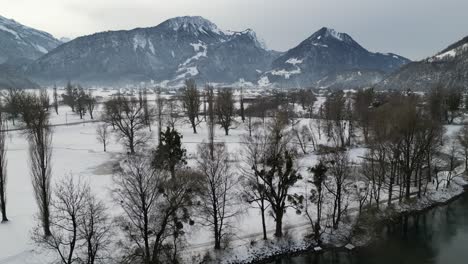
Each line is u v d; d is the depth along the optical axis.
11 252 44.72
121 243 45.53
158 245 44.97
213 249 49.72
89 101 156.00
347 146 97.12
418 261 50.47
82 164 83.62
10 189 65.81
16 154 92.94
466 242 55.41
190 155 78.00
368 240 55.19
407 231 58.78
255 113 140.62
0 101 172.38
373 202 65.06
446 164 83.12
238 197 55.69
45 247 43.97
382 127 78.50
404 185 69.12
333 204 60.25
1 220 51.47
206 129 118.44
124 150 96.56
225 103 123.19
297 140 102.06
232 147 92.00
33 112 91.44
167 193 46.97
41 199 47.84
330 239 54.41
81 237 41.81
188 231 51.50
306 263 50.03
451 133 108.12
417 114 74.44
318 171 56.41
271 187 52.12
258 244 51.69
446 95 143.62
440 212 65.44
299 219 58.25
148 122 117.25
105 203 56.22
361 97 136.88
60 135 120.62
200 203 51.78
